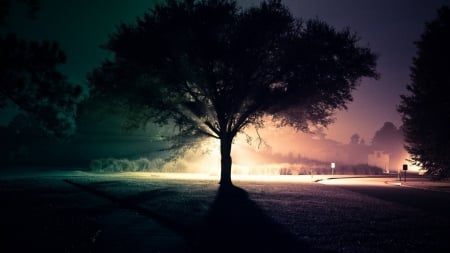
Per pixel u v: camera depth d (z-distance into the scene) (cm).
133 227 1299
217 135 3058
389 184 3872
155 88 2827
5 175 3688
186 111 2961
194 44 2670
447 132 3850
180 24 2675
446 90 3872
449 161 3909
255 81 2811
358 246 1096
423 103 4009
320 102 2927
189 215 1517
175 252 994
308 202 2028
